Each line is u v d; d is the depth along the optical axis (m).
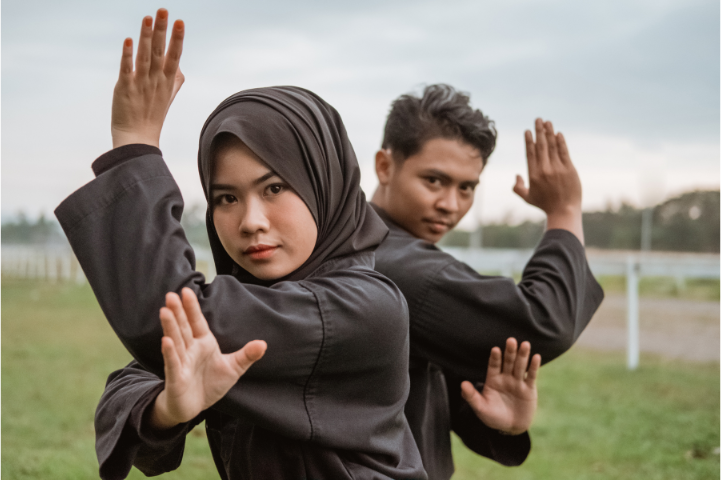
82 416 4.21
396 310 1.13
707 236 18.52
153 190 1.04
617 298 12.05
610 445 3.92
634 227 20.59
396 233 1.62
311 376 1.05
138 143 1.08
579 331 1.53
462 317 1.44
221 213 1.13
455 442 4.24
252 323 0.99
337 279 1.12
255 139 1.08
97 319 8.65
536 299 1.45
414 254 1.51
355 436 1.09
